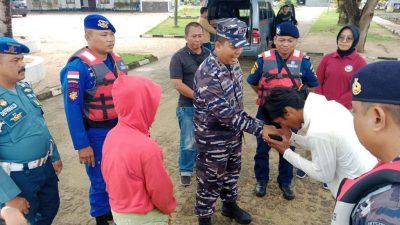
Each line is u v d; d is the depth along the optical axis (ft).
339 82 11.44
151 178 5.81
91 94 8.78
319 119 6.26
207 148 9.02
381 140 3.14
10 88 7.29
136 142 5.71
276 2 136.26
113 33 9.04
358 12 39.93
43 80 26.71
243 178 12.96
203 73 8.50
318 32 60.64
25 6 83.35
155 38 52.75
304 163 6.75
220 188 9.61
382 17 93.56
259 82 10.85
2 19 22.89
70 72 8.48
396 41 48.98
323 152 6.22
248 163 14.17
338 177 6.63
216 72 8.37
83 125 8.82
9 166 7.23
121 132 5.86
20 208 7.02
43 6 103.09
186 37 11.60
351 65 11.28
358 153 6.13
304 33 59.77
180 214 10.80
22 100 7.41
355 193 3.14
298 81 10.40
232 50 8.14
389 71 3.03
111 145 5.91
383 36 54.29
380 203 2.80
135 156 5.65
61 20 78.18
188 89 11.55
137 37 53.88
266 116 7.52
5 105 7.09
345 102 11.41
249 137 16.87
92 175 9.31
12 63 7.00
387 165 2.94
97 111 8.89
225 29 8.04
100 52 9.00
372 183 2.97
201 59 11.80
